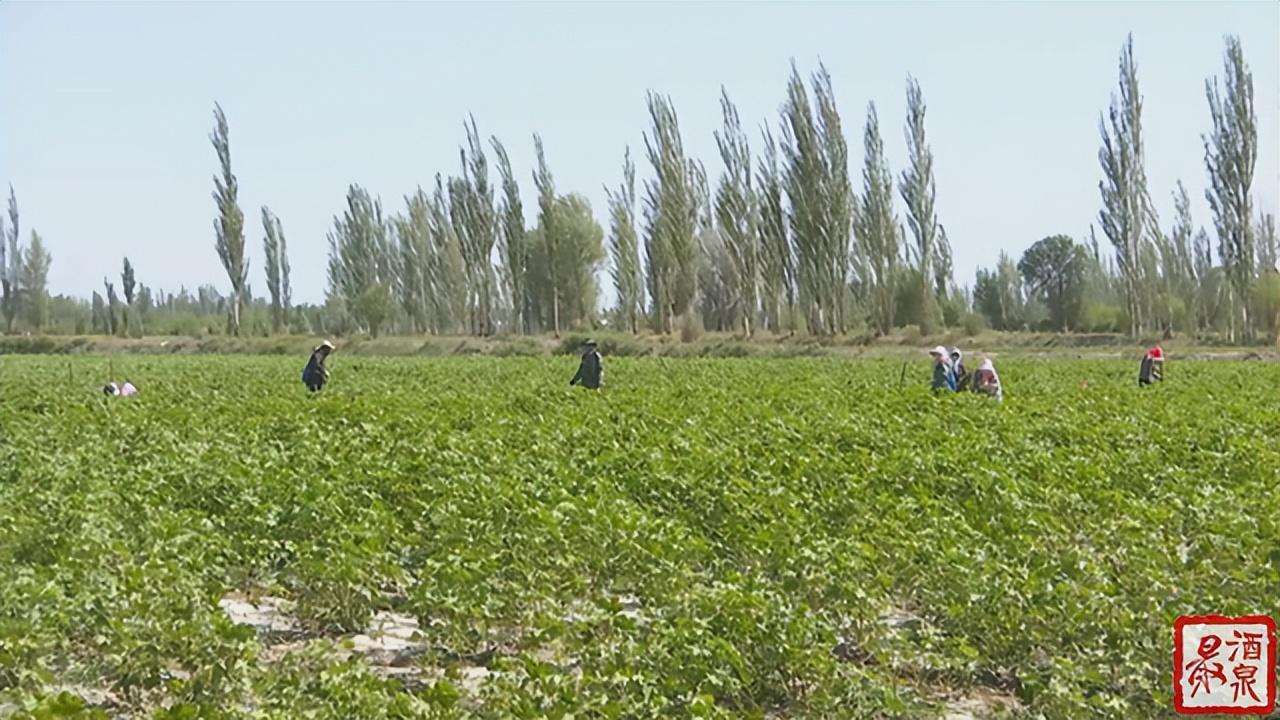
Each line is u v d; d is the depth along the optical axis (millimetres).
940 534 13383
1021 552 12828
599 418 24750
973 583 11531
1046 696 9938
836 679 9969
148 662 10227
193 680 9883
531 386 38500
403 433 22281
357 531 13734
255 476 16469
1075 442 22188
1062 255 110812
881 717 10266
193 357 75312
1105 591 11414
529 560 12906
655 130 85250
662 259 85625
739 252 84375
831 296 81938
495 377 45031
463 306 106500
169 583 11539
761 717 9258
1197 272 107688
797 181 81125
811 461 18172
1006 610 11133
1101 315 105938
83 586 11609
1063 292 109125
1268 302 89875
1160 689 10055
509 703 9164
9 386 39750
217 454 18578
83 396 34844
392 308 99938
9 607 11016
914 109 86500
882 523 14016
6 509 15086
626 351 75438
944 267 110562
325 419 25578
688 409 27969
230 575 13758
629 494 16516
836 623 11523
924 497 15406
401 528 14867
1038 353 73625
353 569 12625
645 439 21156
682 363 57031
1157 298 96250
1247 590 11750
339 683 9297
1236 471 18719
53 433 23484
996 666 11266
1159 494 16719
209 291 157375
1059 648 10852
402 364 57750
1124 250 83875
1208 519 14586
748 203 84438
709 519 15375
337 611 12938
